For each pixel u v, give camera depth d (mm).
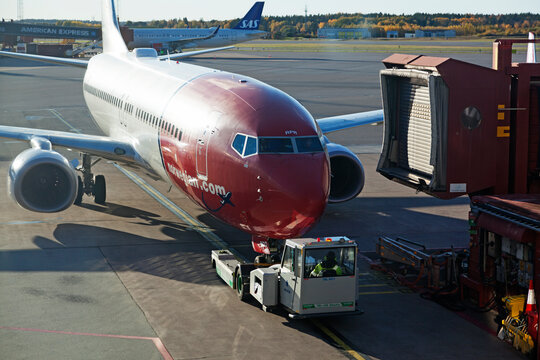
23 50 122500
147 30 117500
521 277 13703
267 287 14328
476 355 12734
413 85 16391
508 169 15398
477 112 14992
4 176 28500
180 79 20938
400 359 12461
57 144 21703
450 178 15156
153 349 12547
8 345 12570
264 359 12234
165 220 22484
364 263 18562
